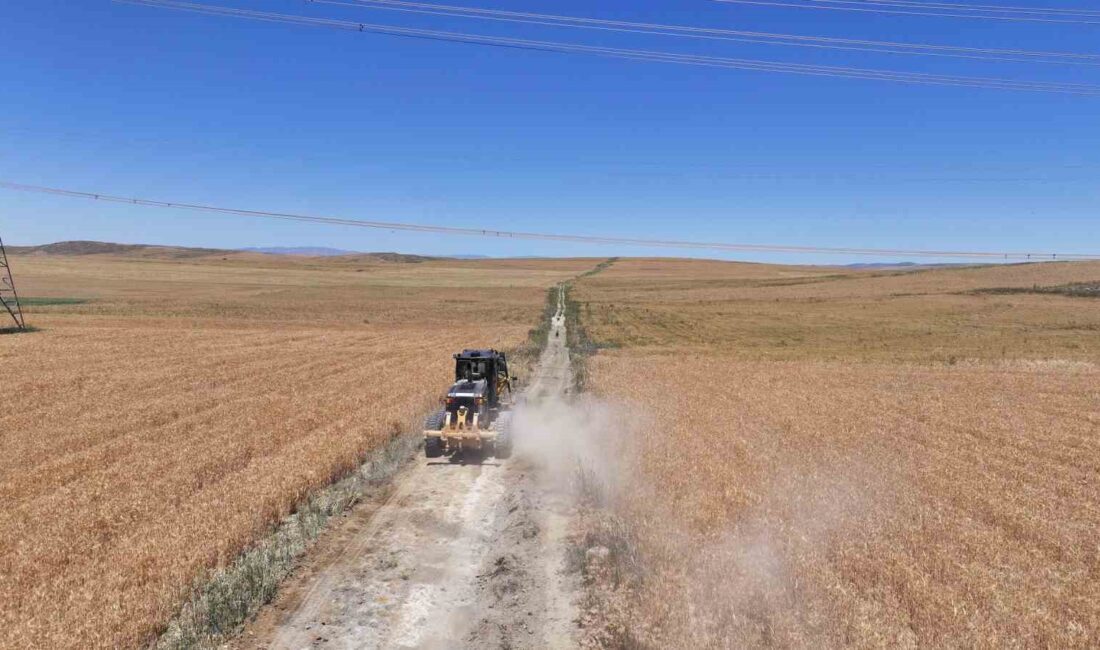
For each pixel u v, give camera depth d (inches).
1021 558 400.5
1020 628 310.5
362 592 386.3
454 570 417.4
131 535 435.2
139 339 1843.0
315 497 534.0
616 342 2228.1
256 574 386.0
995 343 2183.8
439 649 327.3
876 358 1792.6
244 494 502.9
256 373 1258.0
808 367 1535.4
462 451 703.7
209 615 342.0
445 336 2154.3
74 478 578.6
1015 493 544.4
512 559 430.3
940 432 810.8
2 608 334.6
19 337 1845.5
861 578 366.0
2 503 500.4
